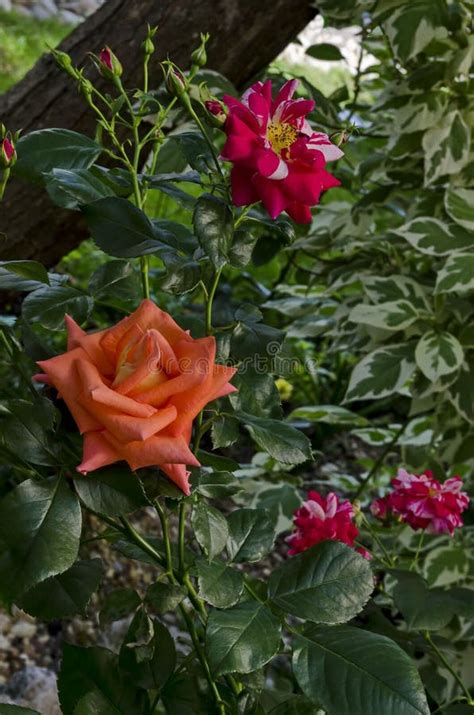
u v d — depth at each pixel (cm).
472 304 139
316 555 76
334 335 150
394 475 164
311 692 71
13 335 73
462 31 137
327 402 204
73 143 79
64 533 66
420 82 139
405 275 149
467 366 138
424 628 98
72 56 130
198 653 78
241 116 71
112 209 75
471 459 141
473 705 96
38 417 68
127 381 64
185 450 64
